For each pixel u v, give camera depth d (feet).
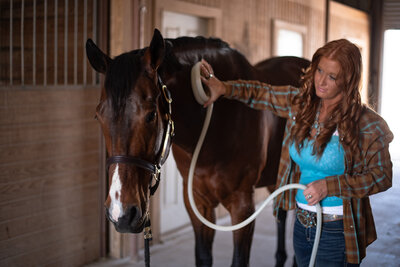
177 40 6.27
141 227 4.66
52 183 9.34
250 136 6.93
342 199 5.13
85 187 10.19
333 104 5.05
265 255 10.85
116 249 10.81
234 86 5.89
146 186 4.82
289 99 5.73
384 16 9.62
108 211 4.48
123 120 4.48
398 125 8.47
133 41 10.46
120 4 10.21
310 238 5.33
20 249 8.75
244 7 14.94
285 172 5.69
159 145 5.03
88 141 10.19
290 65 9.31
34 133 8.86
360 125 5.00
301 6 18.48
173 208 12.85
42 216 9.16
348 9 11.08
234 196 7.06
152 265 10.28
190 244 11.85
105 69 5.13
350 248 5.11
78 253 10.12
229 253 11.05
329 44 4.91
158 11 11.42
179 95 5.88
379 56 9.55
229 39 14.34
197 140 6.30
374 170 4.94
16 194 8.59
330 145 5.06
